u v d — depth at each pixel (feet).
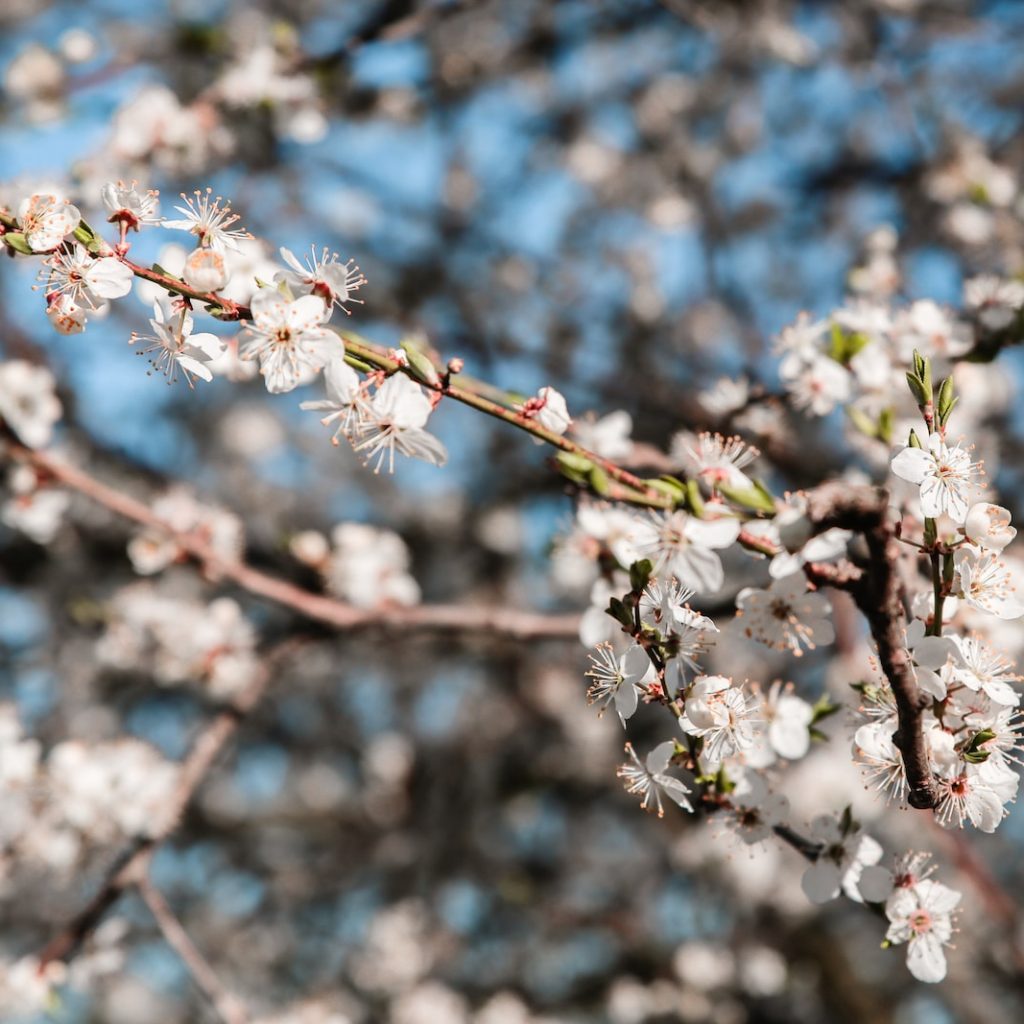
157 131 11.64
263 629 15.85
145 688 19.16
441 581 21.07
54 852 11.44
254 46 14.39
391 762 21.58
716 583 5.77
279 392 5.61
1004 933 14.15
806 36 19.13
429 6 13.76
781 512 5.82
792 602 6.06
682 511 5.86
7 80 13.78
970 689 5.39
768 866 18.51
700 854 18.84
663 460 8.86
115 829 11.44
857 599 5.48
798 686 14.97
